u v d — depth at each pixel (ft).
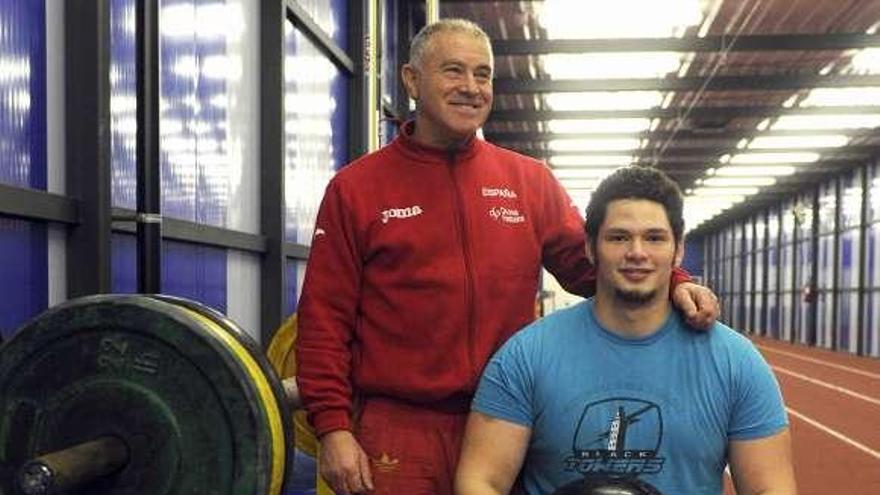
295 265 17.57
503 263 7.38
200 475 5.41
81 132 9.11
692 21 28.89
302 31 17.65
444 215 7.29
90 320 5.45
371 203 7.27
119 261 10.17
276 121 15.58
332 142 20.25
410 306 7.20
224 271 13.98
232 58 14.28
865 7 27.55
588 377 7.03
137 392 5.45
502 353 7.16
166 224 11.33
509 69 34.30
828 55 32.30
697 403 6.93
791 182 66.33
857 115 41.09
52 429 5.51
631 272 6.83
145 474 5.43
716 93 37.73
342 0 21.09
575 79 35.50
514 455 7.07
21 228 8.43
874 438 25.08
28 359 5.53
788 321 73.77
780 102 40.24
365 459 7.04
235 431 5.37
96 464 5.17
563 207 7.97
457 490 7.01
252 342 5.89
